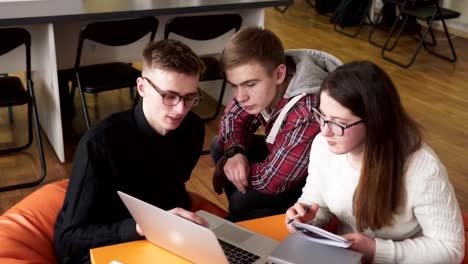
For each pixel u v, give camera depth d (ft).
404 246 4.59
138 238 4.99
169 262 4.48
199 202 7.23
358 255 4.15
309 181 5.42
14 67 10.28
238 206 6.73
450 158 11.35
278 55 5.74
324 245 4.28
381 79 4.25
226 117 7.23
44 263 5.77
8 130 12.01
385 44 17.85
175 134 5.83
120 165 5.38
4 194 9.68
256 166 6.56
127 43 10.60
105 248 4.63
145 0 11.57
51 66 10.23
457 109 13.91
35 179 10.16
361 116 4.25
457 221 4.58
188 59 5.01
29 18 9.58
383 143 4.31
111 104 13.57
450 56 18.24
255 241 4.79
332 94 4.27
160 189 5.90
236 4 11.54
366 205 4.57
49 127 11.30
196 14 11.83
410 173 4.49
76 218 5.18
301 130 5.95
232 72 5.67
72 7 10.57
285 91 6.23
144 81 5.18
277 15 23.09
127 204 4.53
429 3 17.87
